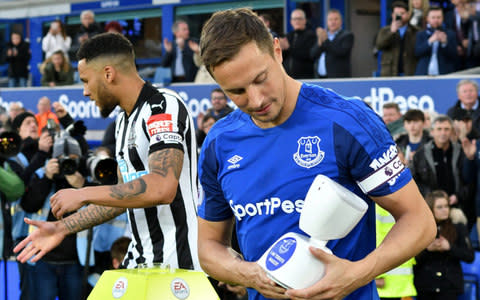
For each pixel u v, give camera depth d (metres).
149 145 2.81
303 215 1.74
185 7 9.12
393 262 1.76
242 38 1.64
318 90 1.89
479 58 7.00
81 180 5.04
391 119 6.13
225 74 1.66
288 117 1.85
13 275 6.44
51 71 9.21
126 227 5.55
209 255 2.02
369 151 1.80
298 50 7.54
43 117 8.12
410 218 1.80
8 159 5.36
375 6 9.44
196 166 2.93
